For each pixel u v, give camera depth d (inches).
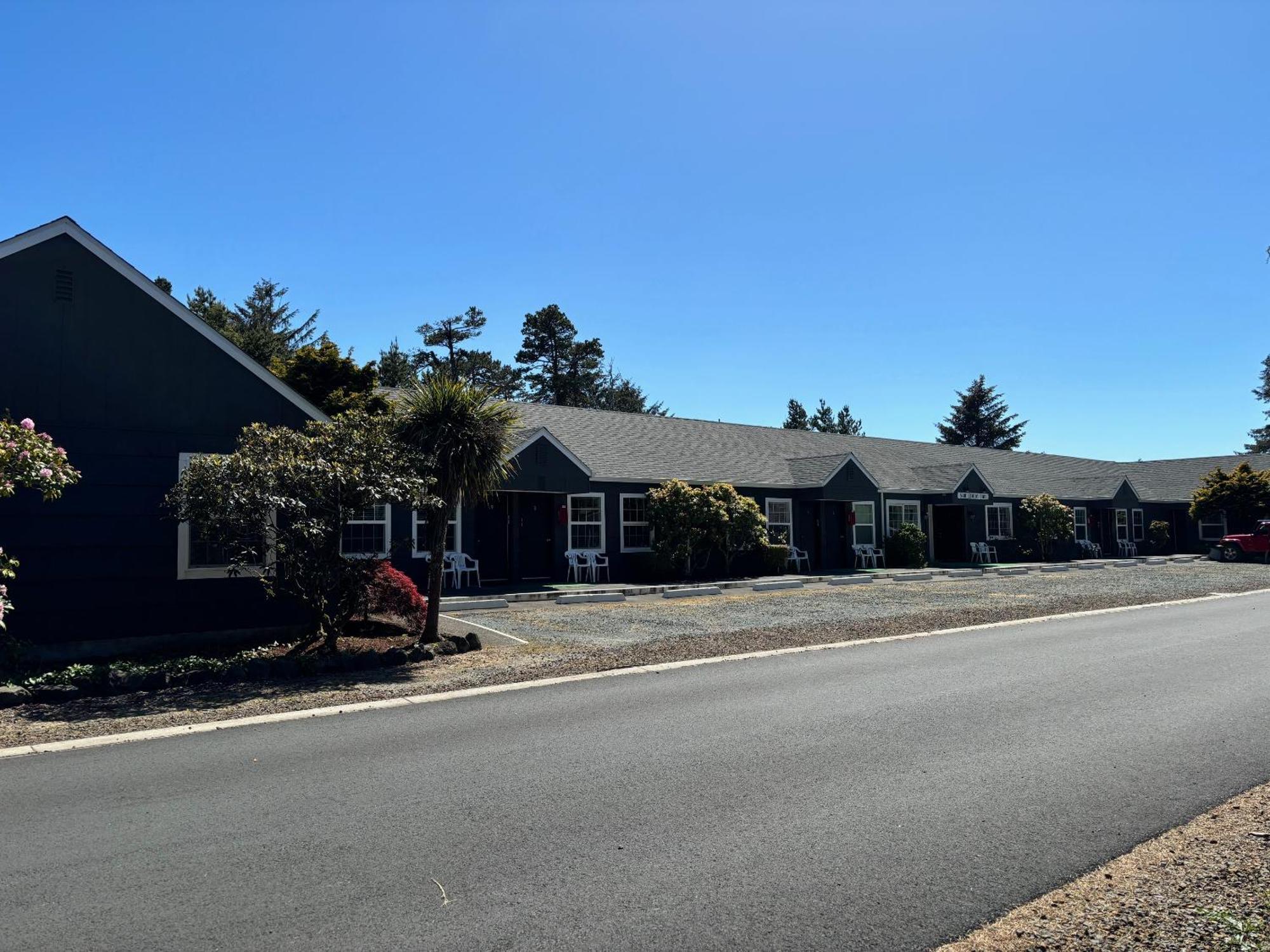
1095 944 147.1
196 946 146.6
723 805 217.0
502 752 265.7
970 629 565.0
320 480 405.4
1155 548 1610.5
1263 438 2395.4
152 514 472.1
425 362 1844.2
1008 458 1622.8
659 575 904.3
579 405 2053.4
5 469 342.6
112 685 353.7
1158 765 251.3
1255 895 164.4
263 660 397.4
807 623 579.5
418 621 506.3
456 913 158.9
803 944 148.2
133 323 474.3
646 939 149.5
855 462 1099.9
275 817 209.0
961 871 178.1
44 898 164.9
